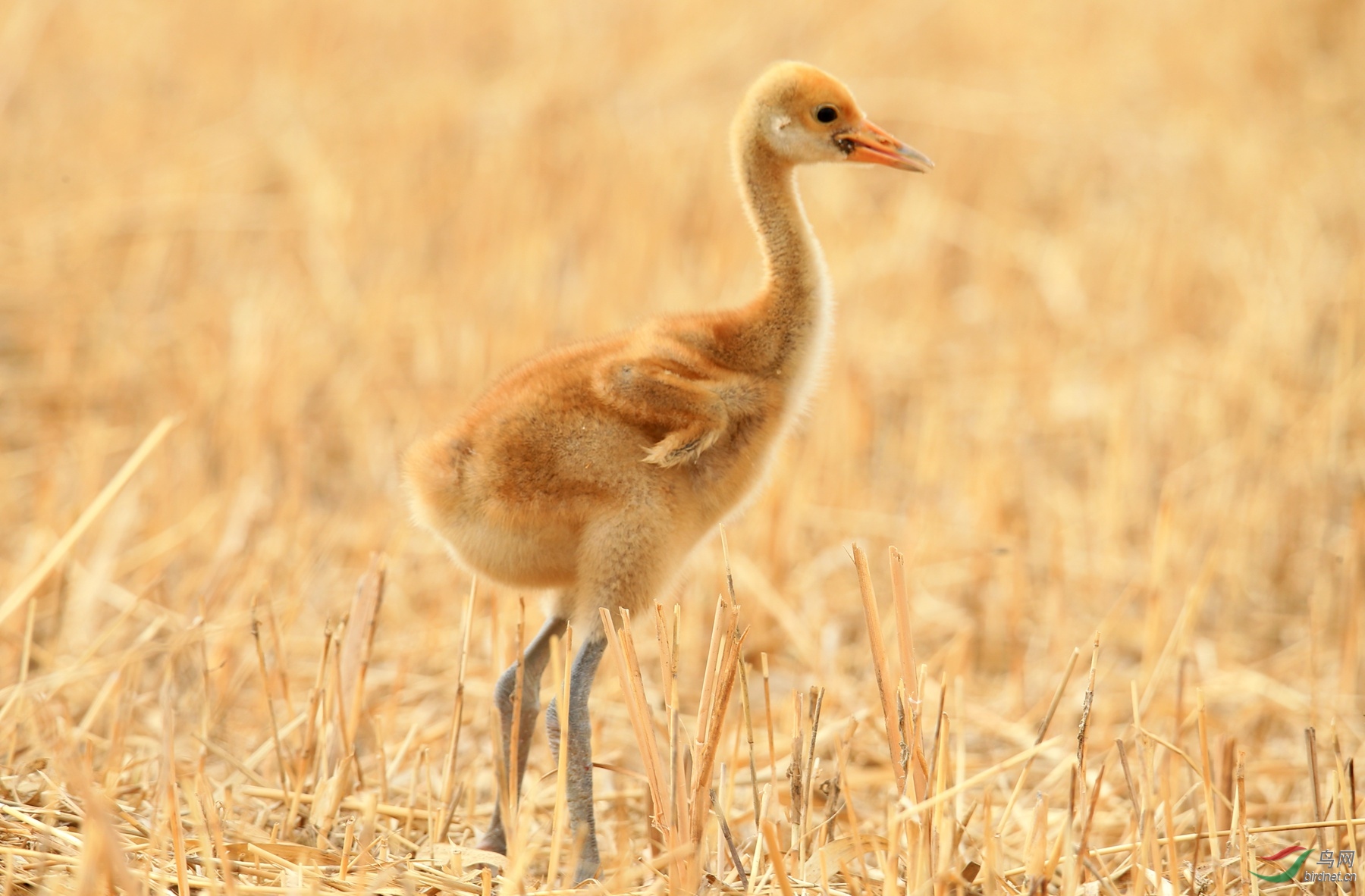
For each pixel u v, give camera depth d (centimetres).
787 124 788
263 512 1201
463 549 725
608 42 2277
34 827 674
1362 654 1076
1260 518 1230
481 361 1375
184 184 1777
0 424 1377
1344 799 708
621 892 642
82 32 2283
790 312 769
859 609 1164
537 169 1794
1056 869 735
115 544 1129
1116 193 1945
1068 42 2358
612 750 938
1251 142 2019
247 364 1356
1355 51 2352
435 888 677
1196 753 940
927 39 2309
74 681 932
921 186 1895
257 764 870
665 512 712
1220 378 1416
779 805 845
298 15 2342
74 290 1565
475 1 2448
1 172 1822
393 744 912
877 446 1403
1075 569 1211
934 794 659
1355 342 1523
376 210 1723
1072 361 1524
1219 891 670
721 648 680
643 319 796
